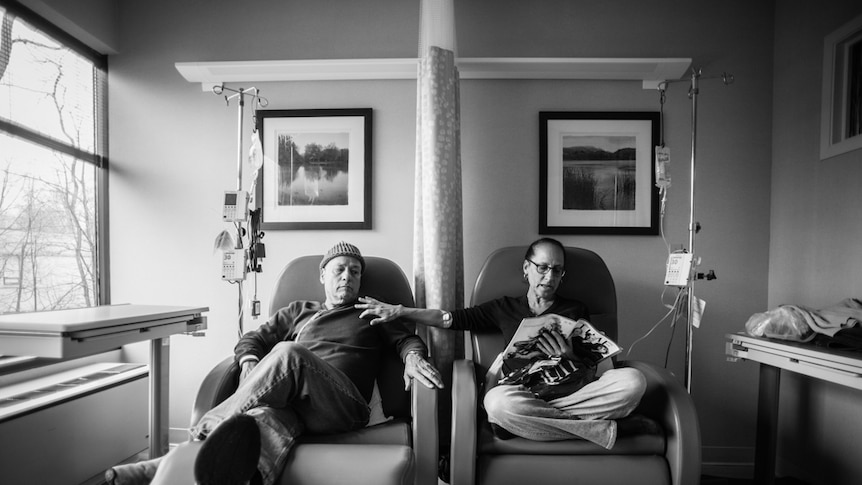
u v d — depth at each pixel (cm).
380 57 236
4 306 197
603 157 232
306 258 195
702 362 228
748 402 228
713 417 228
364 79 236
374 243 235
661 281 231
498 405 141
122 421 206
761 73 232
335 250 181
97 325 136
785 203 221
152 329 160
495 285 190
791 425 211
